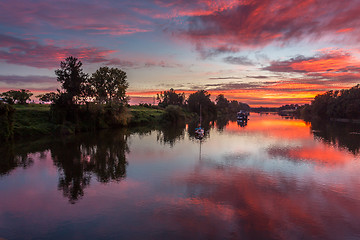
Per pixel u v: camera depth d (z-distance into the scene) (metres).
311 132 87.38
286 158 42.97
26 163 38.25
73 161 39.78
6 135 57.31
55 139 62.22
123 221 19.27
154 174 32.47
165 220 19.38
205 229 18.02
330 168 35.97
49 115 74.62
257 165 37.69
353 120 150.12
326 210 21.45
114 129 90.38
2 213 20.84
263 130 95.69
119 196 24.53
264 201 23.36
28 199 23.89
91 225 18.66
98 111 88.56
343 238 16.95
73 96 78.19
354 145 57.88
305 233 17.56
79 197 24.28
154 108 181.88
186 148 53.03
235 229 18.02
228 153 47.56
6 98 85.19
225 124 128.75
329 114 178.75
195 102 199.75
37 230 17.98
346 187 27.53
